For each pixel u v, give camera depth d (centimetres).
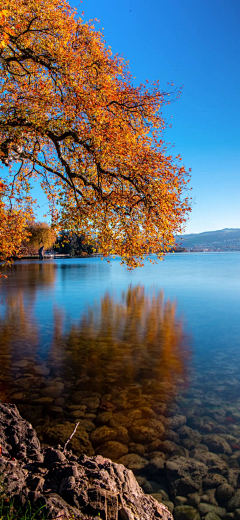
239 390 1027
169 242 1116
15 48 1241
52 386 1051
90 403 919
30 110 1088
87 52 1271
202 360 1355
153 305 2792
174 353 1455
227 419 828
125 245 1160
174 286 4181
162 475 609
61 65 1112
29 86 1184
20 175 1527
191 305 2800
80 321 2164
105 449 682
